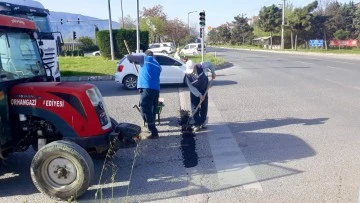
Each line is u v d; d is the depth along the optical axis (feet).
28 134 15.03
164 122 26.27
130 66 43.75
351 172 16.24
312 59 101.30
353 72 60.75
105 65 70.59
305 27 185.88
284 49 191.62
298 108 30.76
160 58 45.19
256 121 26.35
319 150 19.45
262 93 39.29
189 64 23.66
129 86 43.91
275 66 76.79
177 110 30.55
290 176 15.90
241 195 14.10
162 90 43.16
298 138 21.81
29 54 16.72
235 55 131.34
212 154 19.17
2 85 14.19
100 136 15.05
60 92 14.55
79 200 13.97
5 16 14.99
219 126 25.08
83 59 88.38
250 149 19.92
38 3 37.65
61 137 15.15
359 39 180.55
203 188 14.85
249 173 16.37
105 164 17.61
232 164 17.60
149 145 20.88
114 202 13.74
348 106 31.22
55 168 13.91
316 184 14.96
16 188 15.21
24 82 15.48
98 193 14.51
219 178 15.87
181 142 21.40
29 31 16.92
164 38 187.21
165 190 14.74
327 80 49.90
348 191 14.21
